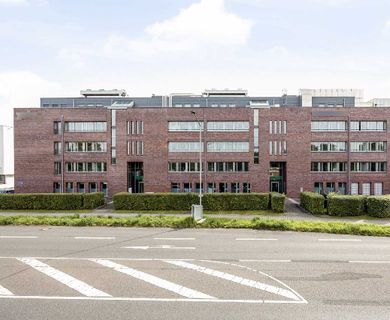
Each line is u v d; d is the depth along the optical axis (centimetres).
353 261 1199
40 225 1988
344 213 2789
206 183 4553
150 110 4575
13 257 1255
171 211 3167
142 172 4719
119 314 760
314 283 965
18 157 4681
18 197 3347
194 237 1631
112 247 1420
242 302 827
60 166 4684
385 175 4553
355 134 4559
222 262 1187
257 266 1137
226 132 4553
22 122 4681
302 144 4534
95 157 4656
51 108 4656
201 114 4569
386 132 4547
